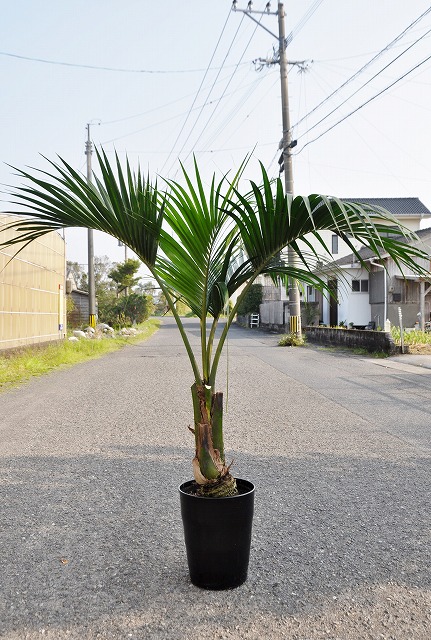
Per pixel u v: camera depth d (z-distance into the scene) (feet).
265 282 132.46
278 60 67.15
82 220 10.15
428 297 81.46
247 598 9.09
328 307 103.76
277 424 22.70
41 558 10.61
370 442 19.63
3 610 8.71
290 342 68.54
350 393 30.37
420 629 8.18
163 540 11.44
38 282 55.47
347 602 8.95
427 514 12.84
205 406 9.79
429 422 22.90
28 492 14.42
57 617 8.51
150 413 25.21
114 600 9.02
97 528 12.07
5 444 19.35
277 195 9.46
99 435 20.72
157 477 15.65
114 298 140.77
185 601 8.99
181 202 9.82
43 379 37.81
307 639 7.93
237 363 46.65
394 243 9.76
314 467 16.65
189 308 10.78
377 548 11.00
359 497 14.01
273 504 13.52
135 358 54.44
